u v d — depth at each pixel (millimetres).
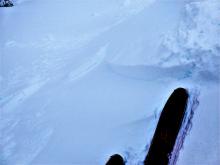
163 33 4328
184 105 3010
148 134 2990
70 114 3889
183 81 3451
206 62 3410
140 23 5391
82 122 3631
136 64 4137
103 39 5883
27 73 5727
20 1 11734
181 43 3820
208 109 2930
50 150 3389
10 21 9188
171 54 3824
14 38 7727
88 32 6758
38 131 3830
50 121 3934
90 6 8922
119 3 8359
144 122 3162
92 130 3414
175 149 2672
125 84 3982
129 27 5574
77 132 3480
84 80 4629
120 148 2988
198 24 3838
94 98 4012
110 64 4629
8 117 4438
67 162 3094
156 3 6055
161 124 2914
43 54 6375
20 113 4449
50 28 7754
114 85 4074
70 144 3348
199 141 2654
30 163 3316
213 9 3910
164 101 3316
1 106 4832
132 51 4531
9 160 3492
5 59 6586
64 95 4453
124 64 4344
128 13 7094
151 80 3801
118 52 4828
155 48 4148
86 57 5379
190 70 3506
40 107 4402
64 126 3703
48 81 5152
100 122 3480
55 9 9406
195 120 2873
